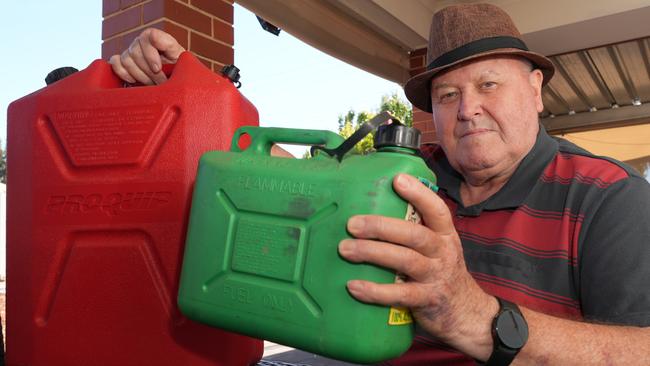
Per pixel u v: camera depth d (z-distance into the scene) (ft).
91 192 2.98
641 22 11.89
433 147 5.45
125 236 2.95
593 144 25.75
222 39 8.31
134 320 2.89
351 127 53.26
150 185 2.89
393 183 2.18
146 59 3.34
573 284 3.75
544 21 12.23
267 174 2.39
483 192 4.55
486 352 2.71
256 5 8.87
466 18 4.29
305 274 2.25
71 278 2.99
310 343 2.25
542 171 4.21
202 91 2.88
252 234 2.36
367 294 2.14
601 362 2.84
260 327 2.34
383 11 11.53
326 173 2.29
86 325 2.96
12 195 3.15
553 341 2.83
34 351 3.05
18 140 3.16
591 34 12.59
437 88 4.50
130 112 2.95
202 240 2.46
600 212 3.64
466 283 2.53
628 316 3.19
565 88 20.12
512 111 4.19
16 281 3.12
